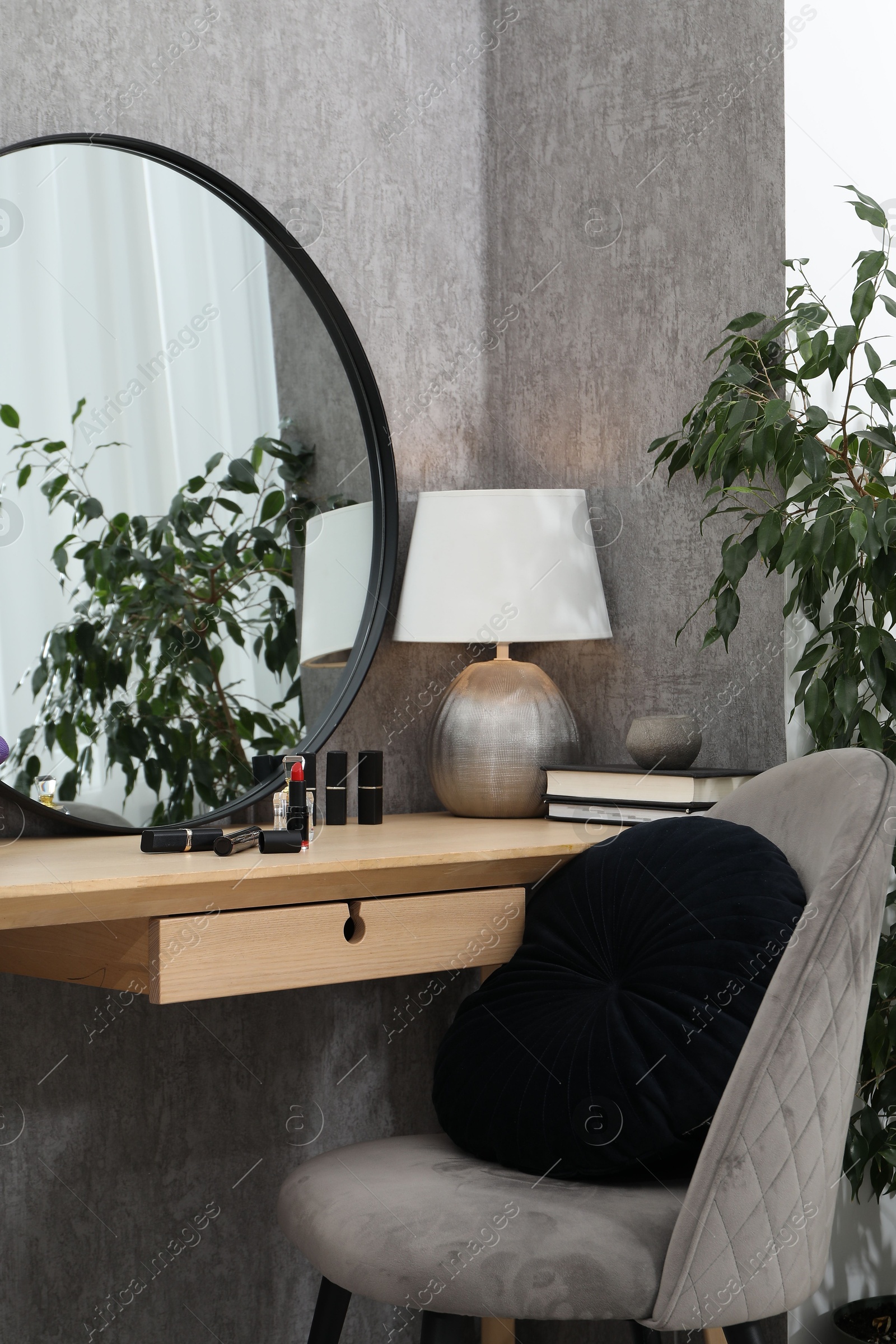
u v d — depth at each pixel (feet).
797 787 4.17
